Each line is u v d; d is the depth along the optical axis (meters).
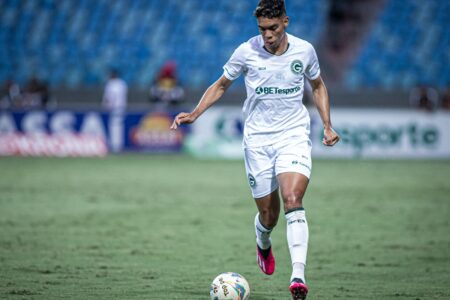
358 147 81.44
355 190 53.59
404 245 32.41
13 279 24.45
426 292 23.06
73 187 53.31
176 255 29.61
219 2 105.19
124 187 53.81
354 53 101.94
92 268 26.64
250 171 22.12
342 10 105.62
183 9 104.25
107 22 102.31
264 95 21.45
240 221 39.25
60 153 80.31
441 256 29.86
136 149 81.88
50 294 22.17
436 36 104.69
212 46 100.75
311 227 37.53
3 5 102.19
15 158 76.56
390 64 101.44
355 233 35.69
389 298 22.19
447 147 81.69
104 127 81.12
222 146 81.31
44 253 29.56
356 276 25.77
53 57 98.25
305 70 21.70
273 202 22.19
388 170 68.50
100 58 98.69
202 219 39.78
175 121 21.75
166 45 100.44
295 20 103.25
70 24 101.69
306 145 21.59
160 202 46.38
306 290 19.11
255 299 22.02
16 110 80.06
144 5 104.38
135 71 97.88
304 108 22.12
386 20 105.38
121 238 33.53
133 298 21.84
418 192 52.62
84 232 35.06
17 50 98.38
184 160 76.56
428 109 89.75
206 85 97.19
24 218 39.22
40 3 103.06
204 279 24.98
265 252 23.80
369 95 91.69
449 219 40.44
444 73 101.50
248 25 103.25
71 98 90.88
